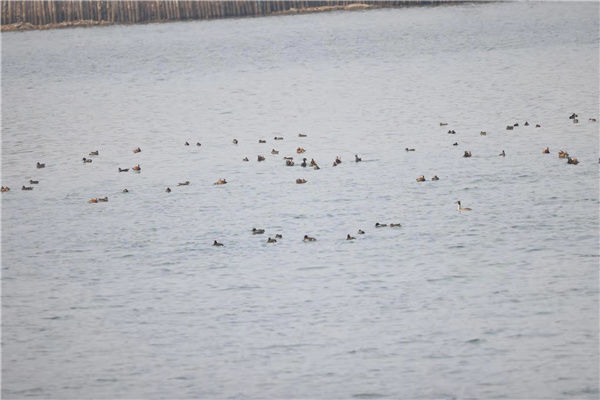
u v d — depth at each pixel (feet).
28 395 95.25
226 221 151.94
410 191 163.63
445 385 94.17
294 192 167.53
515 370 96.37
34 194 177.58
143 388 95.81
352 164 187.52
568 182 162.91
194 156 207.00
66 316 114.62
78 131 252.42
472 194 159.43
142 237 145.48
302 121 249.75
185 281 124.67
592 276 119.44
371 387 94.27
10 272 131.44
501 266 124.57
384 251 132.46
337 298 116.16
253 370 98.63
